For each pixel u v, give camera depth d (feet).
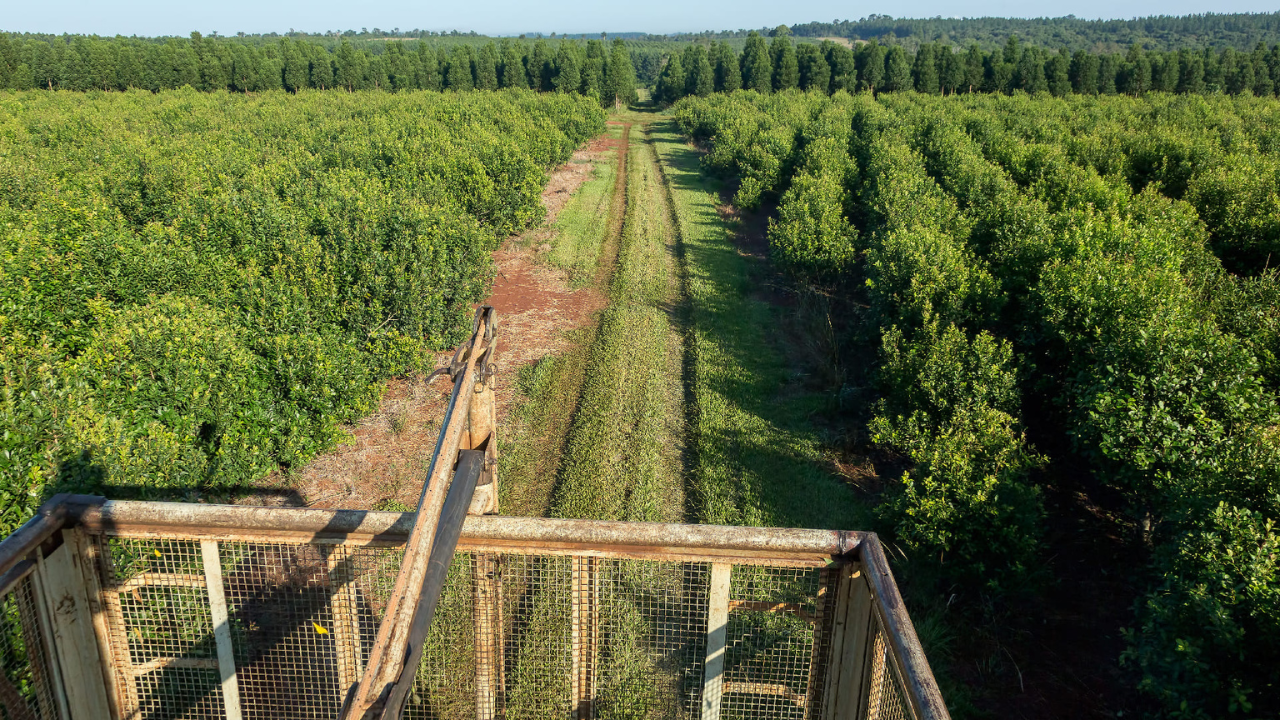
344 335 39.60
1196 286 40.29
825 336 46.96
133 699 12.73
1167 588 19.60
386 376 41.11
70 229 43.42
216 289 38.83
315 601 13.70
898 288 41.65
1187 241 47.96
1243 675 17.63
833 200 66.44
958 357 32.94
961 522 24.66
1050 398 34.73
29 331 32.09
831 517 30.14
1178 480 22.74
